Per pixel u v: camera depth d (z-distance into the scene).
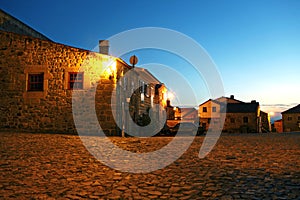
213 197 3.75
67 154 7.08
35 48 14.08
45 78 13.85
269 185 4.28
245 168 5.62
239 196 3.75
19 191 4.00
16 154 6.73
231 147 9.30
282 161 6.38
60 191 4.05
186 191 4.07
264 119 47.66
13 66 14.05
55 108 13.75
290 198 3.62
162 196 3.85
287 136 15.09
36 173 5.05
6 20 15.98
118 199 3.73
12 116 13.82
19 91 13.91
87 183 4.52
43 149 7.68
